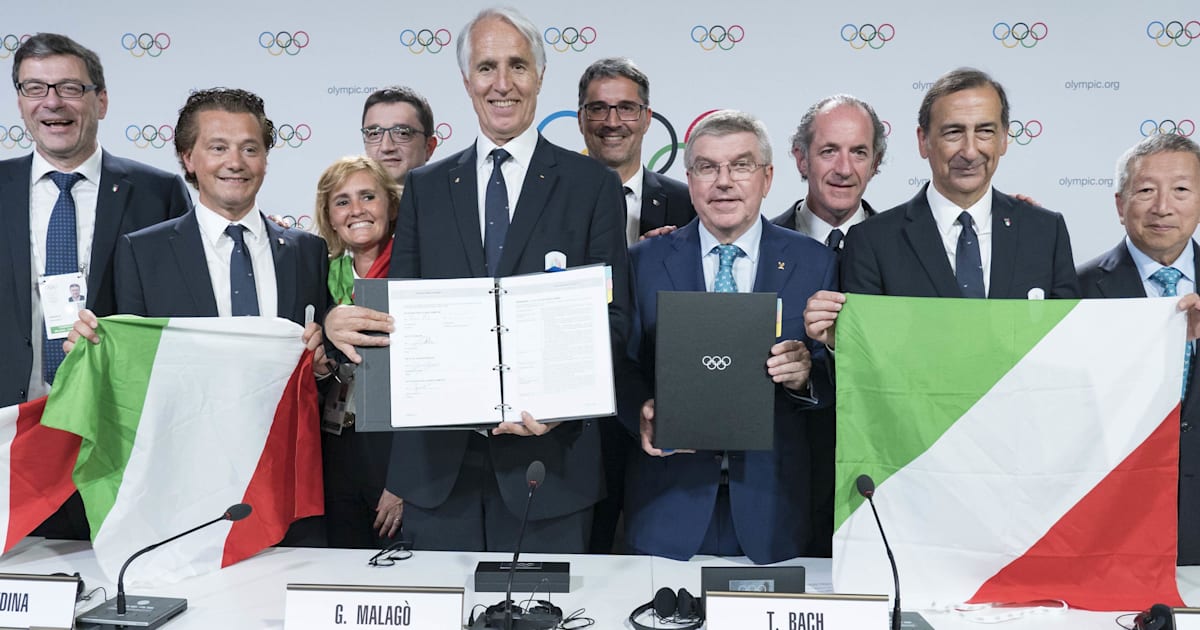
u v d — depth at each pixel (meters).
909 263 2.67
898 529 2.03
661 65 3.31
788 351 2.18
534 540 2.38
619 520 3.06
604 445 2.93
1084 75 3.22
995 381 2.01
